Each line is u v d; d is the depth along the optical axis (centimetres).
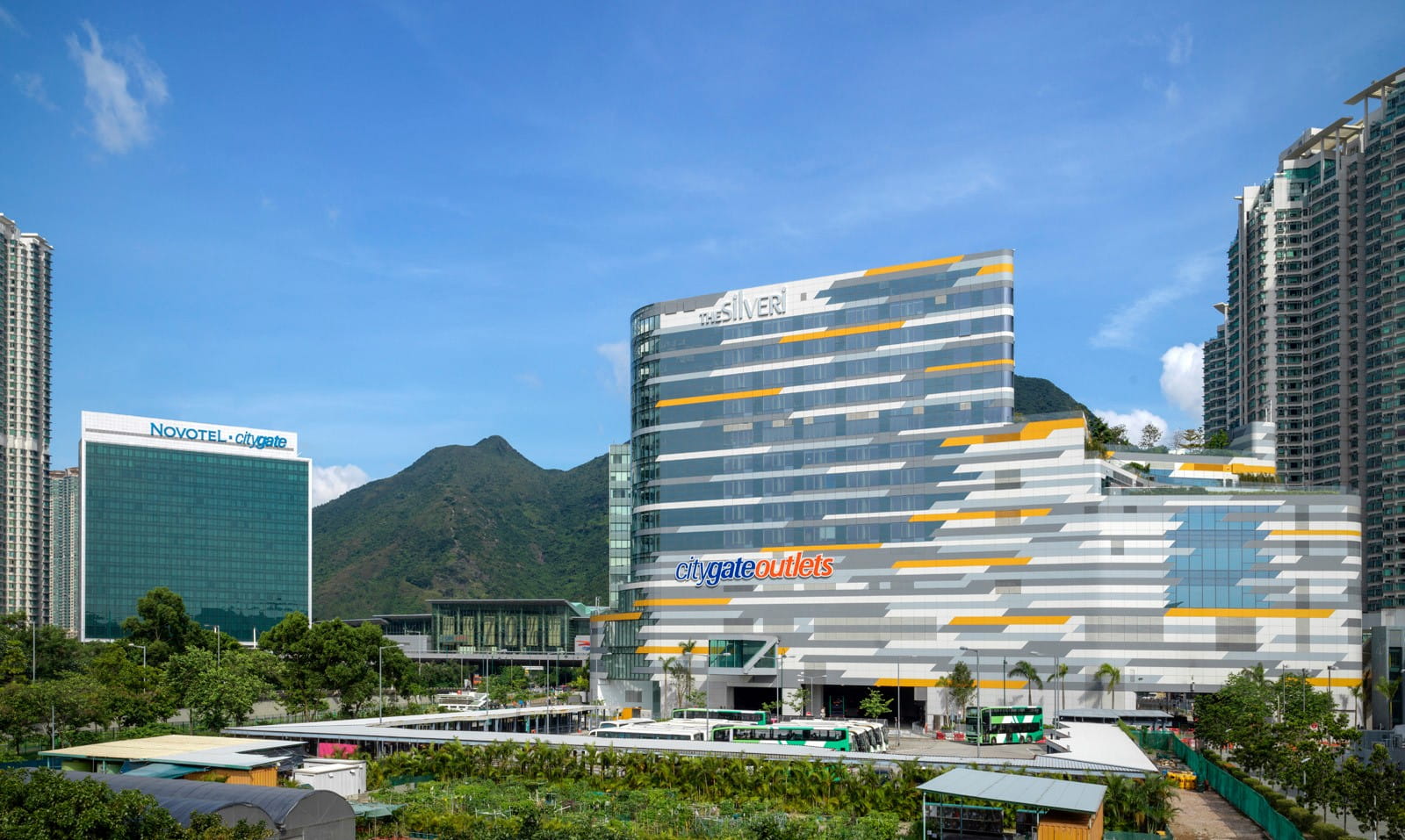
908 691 18888
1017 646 17325
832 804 9888
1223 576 16912
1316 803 10444
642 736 13362
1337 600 16738
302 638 19738
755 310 19975
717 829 8750
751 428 19738
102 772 10362
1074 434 17338
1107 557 17038
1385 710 17838
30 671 19988
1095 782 9288
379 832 9050
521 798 10006
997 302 17988
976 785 8112
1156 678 16750
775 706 18662
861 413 18825
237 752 11025
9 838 6162
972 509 17862
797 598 18888
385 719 15950
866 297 19012
